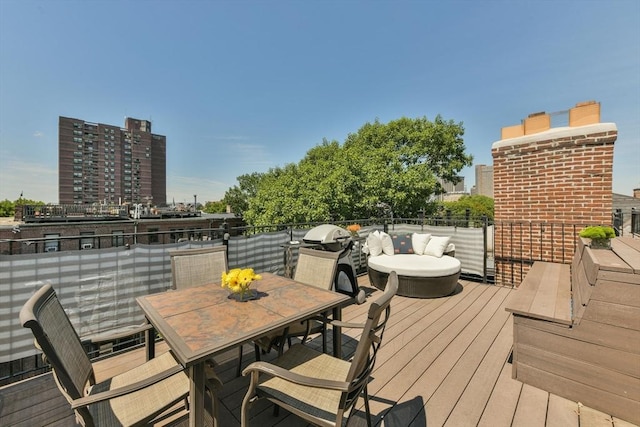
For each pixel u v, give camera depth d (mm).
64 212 19391
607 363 1819
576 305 2156
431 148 15703
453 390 2068
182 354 1184
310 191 14773
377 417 1787
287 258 4020
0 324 2148
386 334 2996
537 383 2090
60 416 1706
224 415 1807
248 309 1687
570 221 4500
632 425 1715
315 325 2357
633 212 4844
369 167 13789
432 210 15008
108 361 2459
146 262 2883
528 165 4895
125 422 1252
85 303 2531
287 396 1429
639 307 1732
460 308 3764
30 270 2279
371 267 4633
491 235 5836
